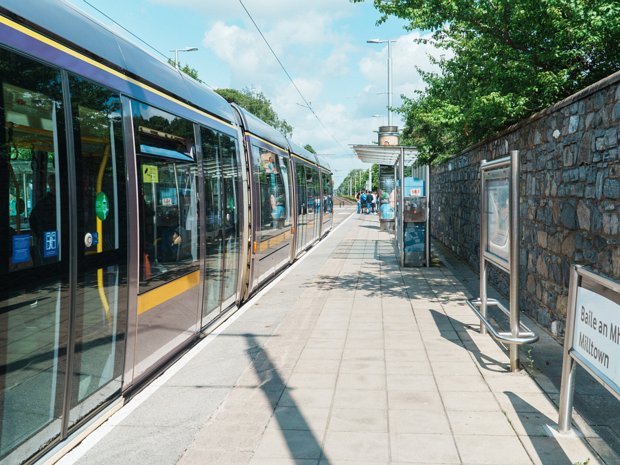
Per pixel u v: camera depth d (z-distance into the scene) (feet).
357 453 12.04
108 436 12.97
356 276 37.83
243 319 25.14
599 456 11.72
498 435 12.78
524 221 25.41
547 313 22.26
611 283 10.46
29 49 11.01
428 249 41.55
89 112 13.01
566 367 12.64
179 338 18.67
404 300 28.94
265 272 33.86
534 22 23.89
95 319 12.95
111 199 13.79
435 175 64.08
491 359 18.51
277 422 13.74
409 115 44.73
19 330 10.30
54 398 11.41
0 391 9.78
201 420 13.91
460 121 29.99
